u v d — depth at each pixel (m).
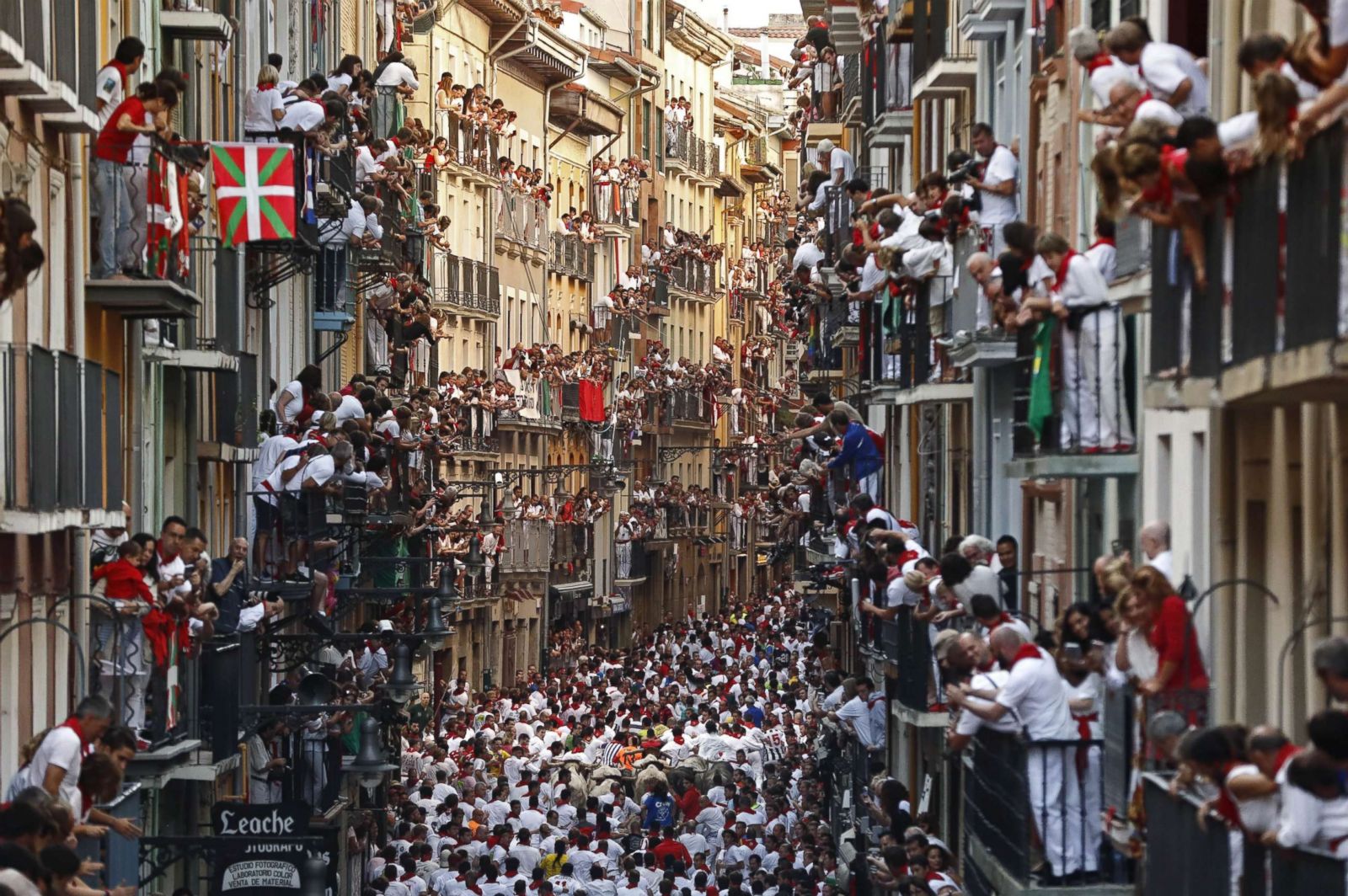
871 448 79.00
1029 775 43.12
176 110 64.56
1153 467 43.97
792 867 82.56
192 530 50.50
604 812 91.88
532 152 170.75
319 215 78.12
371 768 74.81
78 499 44.88
